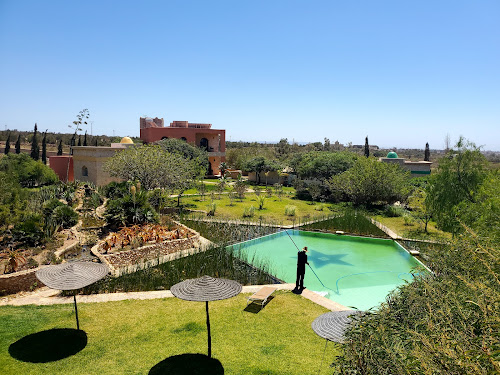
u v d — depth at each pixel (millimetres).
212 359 6949
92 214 19734
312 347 7441
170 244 14633
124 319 8648
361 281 12977
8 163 33438
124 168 24531
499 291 4168
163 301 9758
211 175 52906
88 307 9297
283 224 21281
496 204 10570
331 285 12570
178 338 7766
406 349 3957
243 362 6855
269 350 7301
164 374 6469
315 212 26219
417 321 4559
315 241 18453
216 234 18094
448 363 3037
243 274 11977
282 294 10414
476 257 4809
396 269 14281
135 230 15070
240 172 52844
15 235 12992
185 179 26188
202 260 12859
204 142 54688
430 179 17438
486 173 15344
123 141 39375
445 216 15297
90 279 7223
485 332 3318
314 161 35281
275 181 48156
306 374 6457
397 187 27875
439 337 3465
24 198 18000
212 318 8758
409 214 23047
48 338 7676
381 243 18156
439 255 7754
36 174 33812
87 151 30578
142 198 17719
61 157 38906
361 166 29688
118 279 11070
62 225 16281
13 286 10148
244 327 8305
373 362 3801
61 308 9211
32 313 8859
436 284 5586
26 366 6648
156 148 26812
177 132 50000
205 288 6527
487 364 3057
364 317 4914
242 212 25062
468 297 4391
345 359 4203
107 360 6922
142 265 12688
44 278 7152
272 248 17094
